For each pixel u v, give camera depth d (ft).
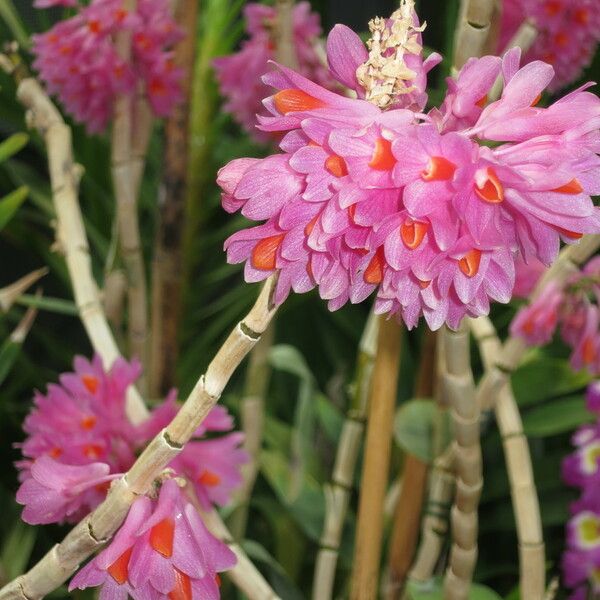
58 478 0.97
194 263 2.11
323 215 0.78
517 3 1.44
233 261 0.84
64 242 1.38
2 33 2.02
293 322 2.24
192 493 1.15
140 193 2.22
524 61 1.48
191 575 0.87
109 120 1.65
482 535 2.03
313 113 0.79
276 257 0.81
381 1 2.48
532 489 1.35
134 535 0.86
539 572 1.36
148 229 2.26
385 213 0.78
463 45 1.10
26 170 2.10
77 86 1.56
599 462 1.58
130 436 1.19
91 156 2.05
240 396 2.11
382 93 0.82
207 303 2.56
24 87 1.43
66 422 1.20
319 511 1.61
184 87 1.73
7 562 1.75
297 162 0.77
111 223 2.14
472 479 1.25
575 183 0.79
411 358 2.04
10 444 2.02
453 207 0.77
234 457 1.20
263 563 1.64
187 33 1.72
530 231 0.83
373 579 1.38
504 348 1.32
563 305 1.42
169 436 0.85
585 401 1.66
